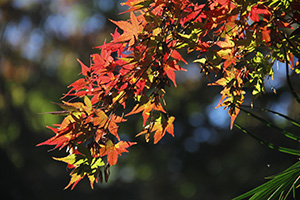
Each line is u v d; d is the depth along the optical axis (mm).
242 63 1731
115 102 1562
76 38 16000
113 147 1550
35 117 16547
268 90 11805
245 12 1621
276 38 1681
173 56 1616
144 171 19047
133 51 1561
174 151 16797
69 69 16531
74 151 1503
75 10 16188
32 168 15570
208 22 1600
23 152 15812
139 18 1609
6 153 12070
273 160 13461
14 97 16594
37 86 16656
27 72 16594
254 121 13922
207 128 16406
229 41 1688
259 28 1663
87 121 1532
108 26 15781
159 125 1652
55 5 16281
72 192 16641
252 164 14336
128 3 1526
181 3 1555
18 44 16438
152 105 1645
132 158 18297
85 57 16094
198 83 15234
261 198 1419
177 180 17906
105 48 1569
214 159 16156
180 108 16281
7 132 16188
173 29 1559
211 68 1715
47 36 16219
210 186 15828
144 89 1611
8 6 16109
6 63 16375
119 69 1579
